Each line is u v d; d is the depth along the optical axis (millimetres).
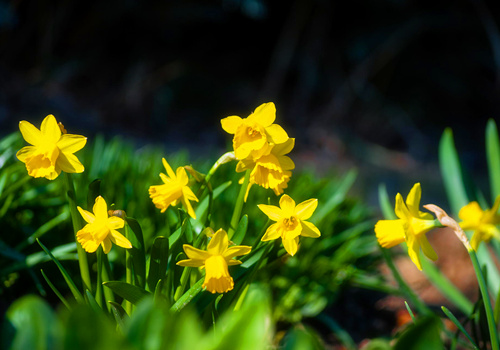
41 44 5328
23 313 755
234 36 6516
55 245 1198
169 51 6070
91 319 738
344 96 6109
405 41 6191
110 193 1280
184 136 5238
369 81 6434
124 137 4641
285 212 925
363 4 6242
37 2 5281
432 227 942
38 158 921
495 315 1028
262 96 6227
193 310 963
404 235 939
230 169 1509
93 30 5656
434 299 1632
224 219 1271
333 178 1896
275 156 936
